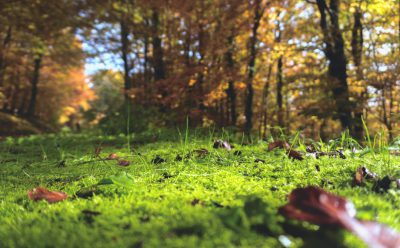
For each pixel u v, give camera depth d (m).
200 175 2.33
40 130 30.08
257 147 3.82
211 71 13.35
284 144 3.44
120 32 21.27
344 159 2.76
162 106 14.62
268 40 17.34
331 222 1.00
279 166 2.59
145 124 10.95
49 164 3.59
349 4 12.00
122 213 1.42
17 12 16.34
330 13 12.52
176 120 11.99
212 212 1.32
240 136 6.07
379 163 2.33
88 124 25.44
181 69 14.59
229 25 14.05
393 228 1.16
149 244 1.07
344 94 11.70
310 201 1.12
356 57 13.34
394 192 1.64
